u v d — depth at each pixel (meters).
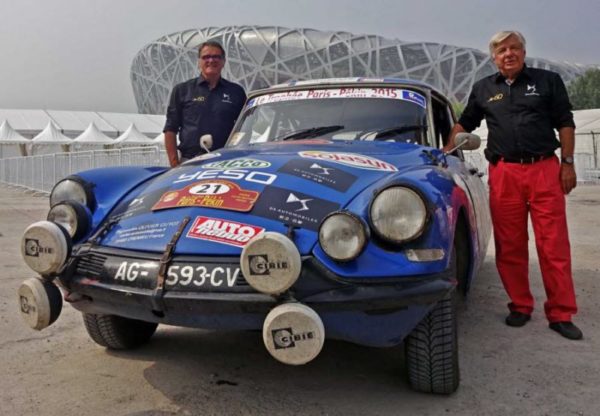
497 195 3.85
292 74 86.94
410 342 2.51
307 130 3.62
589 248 6.89
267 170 2.68
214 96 4.74
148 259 2.27
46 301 2.34
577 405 2.54
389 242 2.17
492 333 3.64
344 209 2.32
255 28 91.38
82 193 2.72
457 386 2.62
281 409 2.49
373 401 2.57
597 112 35.53
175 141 4.85
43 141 28.08
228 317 2.16
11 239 7.75
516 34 3.69
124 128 57.00
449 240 2.30
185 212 2.43
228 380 2.82
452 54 82.50
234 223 2.31
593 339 3.51
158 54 102.00
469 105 4.05
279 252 2.02
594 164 28.56
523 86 3.70
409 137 3.48
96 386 2.73
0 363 3.04
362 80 3.91
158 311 2.21
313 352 2.00
